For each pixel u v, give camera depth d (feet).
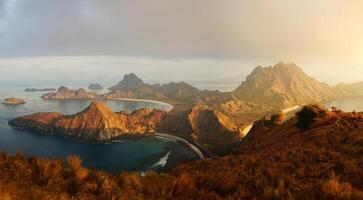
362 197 32.71
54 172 34.94
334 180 35.78
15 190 28.40
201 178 40.75
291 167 46.70
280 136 101.24
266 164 49.60
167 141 626.64
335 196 33.24
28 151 463.42
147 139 646.74
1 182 29.12
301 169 44.42
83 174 35.12
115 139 640.58
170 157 476.13
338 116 91.35
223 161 63.62
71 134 642.63
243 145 145.89
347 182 37.37
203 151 536.83
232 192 37.37
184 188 36.47
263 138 121.70
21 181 31.35
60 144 553.23
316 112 97.14
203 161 70.74
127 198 31.68
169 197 34.68
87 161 435.53
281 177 40.16
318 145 66.59
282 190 36.01
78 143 578.25
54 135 634.84
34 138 583.58
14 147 484.74
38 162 36.35
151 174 44.06
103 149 531.91
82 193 30.89
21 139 560.61
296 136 88.94
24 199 27.22
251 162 52.80
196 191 36.35
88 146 555.28
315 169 44.86
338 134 71.87
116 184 35.19
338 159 48.80
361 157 49.85
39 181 32.71
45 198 27.89
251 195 36.11
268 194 34.94
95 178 35.27
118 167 404.77
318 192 34.81
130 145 578.66
